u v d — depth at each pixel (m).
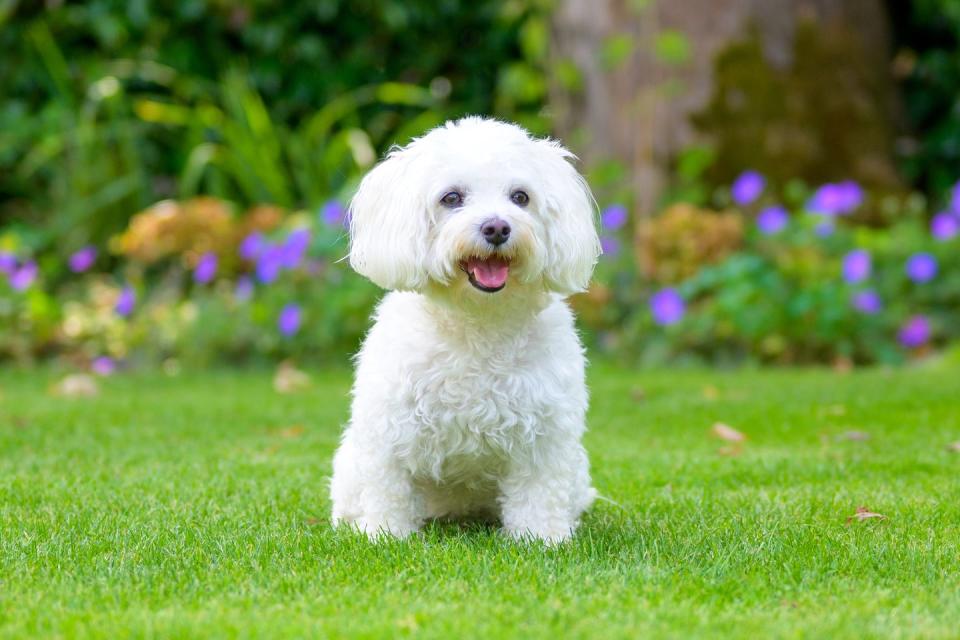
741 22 9.02
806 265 7.93
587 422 5.79
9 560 3.15
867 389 6.50
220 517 3.70
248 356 8.25
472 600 2.75
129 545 3.30
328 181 9.82
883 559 3.14
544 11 9.30
